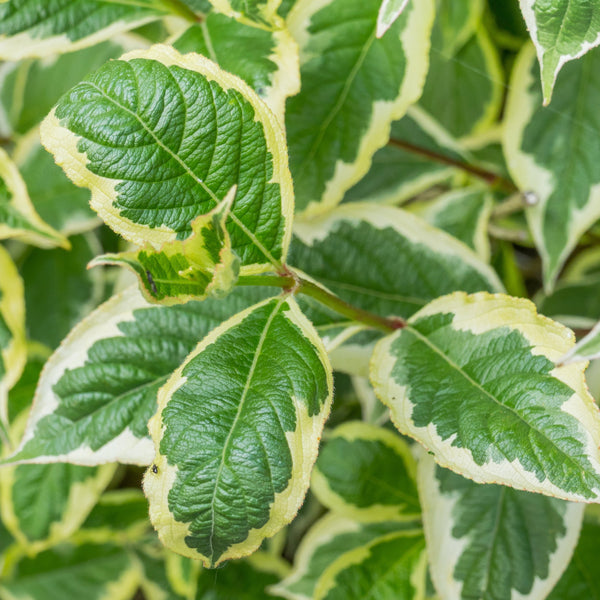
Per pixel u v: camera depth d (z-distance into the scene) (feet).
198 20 1.84
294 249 1.91
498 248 2.51
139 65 1.57
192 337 1.78
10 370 1.98
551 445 1.60
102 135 1.56
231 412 1.56
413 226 1.93
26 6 1.83
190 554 1.56
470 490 1.88
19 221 1.99
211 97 1.58
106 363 1.77
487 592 1.86
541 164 2.03
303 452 1.56
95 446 1.75
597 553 2.07
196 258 1.55
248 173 1.60
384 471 2.08
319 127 1.89
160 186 1.58
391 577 2.06
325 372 1.59
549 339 1.65
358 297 1.91
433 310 1.72
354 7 1.87
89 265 1.53
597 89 1.99
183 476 1.55
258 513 1.55
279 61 1.77
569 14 1.60
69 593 2.71
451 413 1.66
